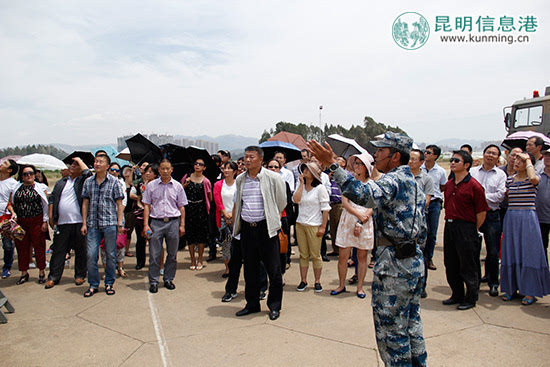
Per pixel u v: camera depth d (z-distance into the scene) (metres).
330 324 3.79
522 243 4.20
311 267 5.98
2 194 5.45
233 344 3.38
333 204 6.32
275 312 3.97
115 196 4.87
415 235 2.43
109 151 8.91
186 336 3.57
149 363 3.09
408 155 2.55
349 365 2.99
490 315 3.94
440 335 3.49
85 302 4.53
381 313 2.46
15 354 3.27
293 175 6.49
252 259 4.07
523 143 6.50
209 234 5.95
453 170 4.12
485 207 4.02
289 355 3.16
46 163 7.38
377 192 2.30
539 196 4.48
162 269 5.83
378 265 2.49
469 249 4.05
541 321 3.76
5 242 5.57
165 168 4.82
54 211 5.18
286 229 5.03
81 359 3.17
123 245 5.48
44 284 5.27
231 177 5.51
